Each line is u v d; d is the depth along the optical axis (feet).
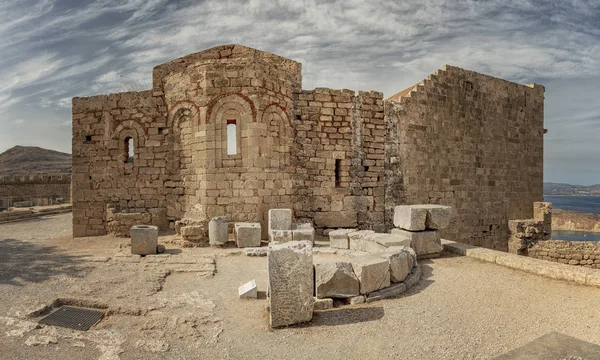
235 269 36.40
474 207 71.67
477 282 31.14
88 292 28.71
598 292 28.17
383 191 62.18
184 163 55.47
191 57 59.21
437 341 20.79
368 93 61.87
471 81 72.08
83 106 59.67
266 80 52.80
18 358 19.43
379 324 23.13
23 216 87.71
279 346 20.89
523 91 81.30
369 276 27.48
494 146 75.41
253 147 51.11
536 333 21.48
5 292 28.63
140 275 33.40
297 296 23.44
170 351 20.48
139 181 58.08
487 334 21.50
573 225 190.70
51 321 24.16
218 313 25.50
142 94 58.44
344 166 60.18
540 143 84.99
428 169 65.77
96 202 58.85
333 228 59.21
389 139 62.85
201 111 52.31
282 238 43.21
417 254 39.63
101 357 19.70
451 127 68.85
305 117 58.70
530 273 33.83
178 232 49.85
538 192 84.17
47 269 35.24
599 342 19.98
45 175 138.72
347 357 19.54
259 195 51.49
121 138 58.75
